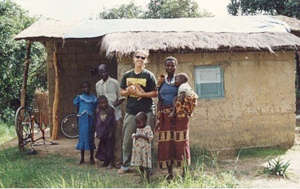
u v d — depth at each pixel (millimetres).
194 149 8312
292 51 8820
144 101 6598
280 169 6840
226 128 8594
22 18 15344
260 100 8789
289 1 17250
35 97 12789
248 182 6402
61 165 7543
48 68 11117
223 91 8609
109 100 7438
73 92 11508
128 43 7699
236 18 10031
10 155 8375
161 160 6270
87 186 5812
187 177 6152
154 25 9031
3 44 13805
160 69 8172
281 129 8891
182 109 6125
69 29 9164
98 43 9930
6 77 14109
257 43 8281
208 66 8523
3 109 14477
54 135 10648
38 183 6152
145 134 6309
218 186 5926
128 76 6629
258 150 8555
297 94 16359
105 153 7402
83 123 7594
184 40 8055
